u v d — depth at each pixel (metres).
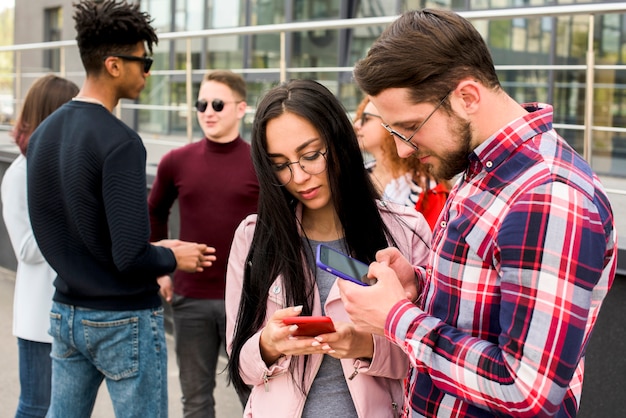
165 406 2.58
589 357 2.57
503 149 1.30
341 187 1.78
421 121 1.31
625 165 3.57
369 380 1.73
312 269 1.80
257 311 1.79
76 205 2.32
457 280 1.34
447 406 1.40
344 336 1.60
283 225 1.76
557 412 1.34
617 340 2.49
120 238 2.30
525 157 1.28
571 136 4.17
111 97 2.49
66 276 2.40
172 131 5.95
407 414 1.54
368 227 1.81
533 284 1.18
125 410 2.49
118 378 2.47
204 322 3.30
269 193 1.75
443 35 1.28
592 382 2.56
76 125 2.36
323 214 1.87
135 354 2.46
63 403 2.56
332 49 8.87
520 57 7.02
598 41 6.54
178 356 3.37
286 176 1.74
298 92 1.73
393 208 1.93
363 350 1.65
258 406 1.78
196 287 3.28
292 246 1.76
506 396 1.20
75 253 2.39
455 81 1.28
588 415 2.58
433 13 1.34
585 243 1.18
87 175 2.31
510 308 1.21
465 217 1.33
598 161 3.69
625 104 3.82
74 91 3.08
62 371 2.55
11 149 6.41
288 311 1.59
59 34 12.61
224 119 3.20
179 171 3.30
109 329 2.43
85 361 2.55
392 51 1.30
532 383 1.17
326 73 5.42
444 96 1.29
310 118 1.69
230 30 4.41
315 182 1.74
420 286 1.67
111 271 2.42
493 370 1.22
